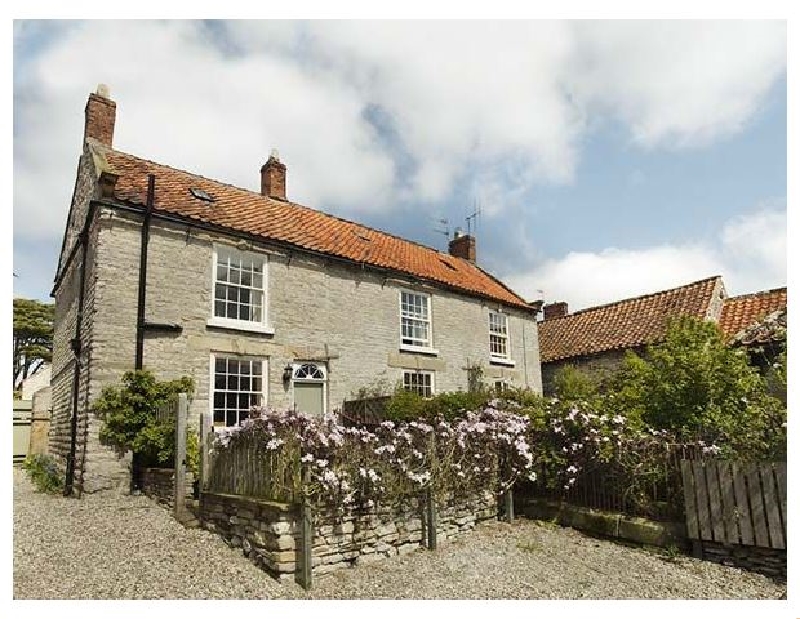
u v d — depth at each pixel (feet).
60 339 48.01
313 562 19.44
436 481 25.04
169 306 35.35
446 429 27.53
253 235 40.29
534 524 29.55
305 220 50.67
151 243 35.27
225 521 22.47
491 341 62.28
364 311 47.91
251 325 39.27
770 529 21.44
